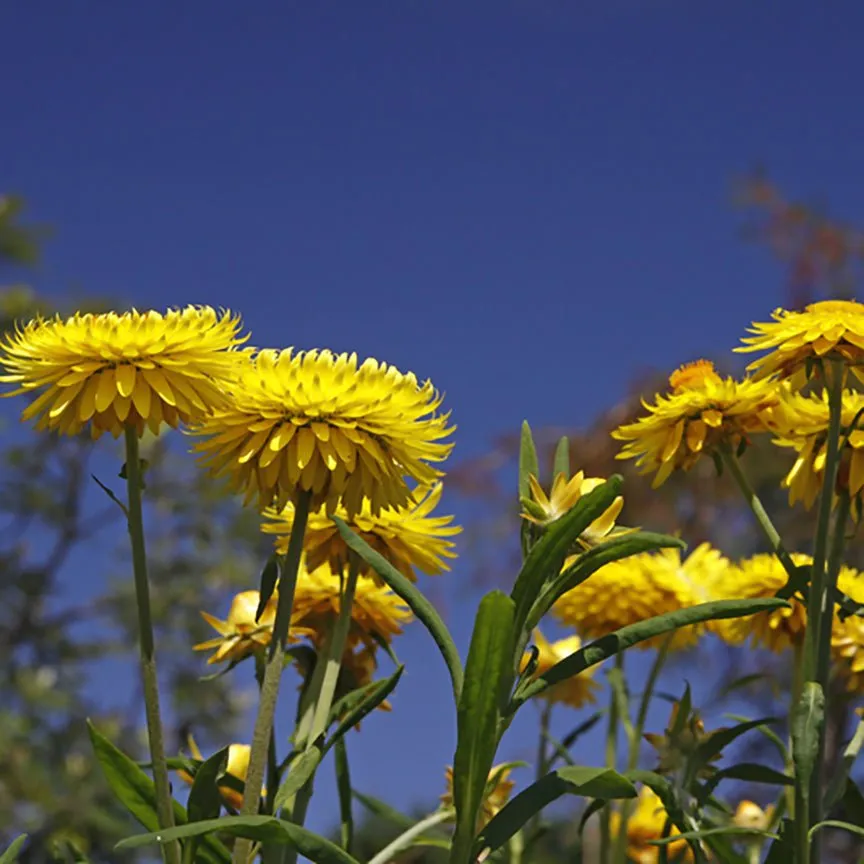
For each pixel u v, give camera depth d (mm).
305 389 613
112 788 632
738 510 1920
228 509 3074
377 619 691
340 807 693
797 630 733
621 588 763
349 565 663
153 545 3051
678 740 701
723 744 678
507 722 582
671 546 587
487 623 566
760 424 689
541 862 802
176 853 596
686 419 692
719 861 683
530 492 614
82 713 2664
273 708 603
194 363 616
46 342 617
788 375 669
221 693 2650
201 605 2998
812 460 680
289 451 612
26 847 2068
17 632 2932
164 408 617
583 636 776
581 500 580
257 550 3117
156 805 627
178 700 2662
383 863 670
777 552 667
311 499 620
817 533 649
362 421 618
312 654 693
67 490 3178
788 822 625
